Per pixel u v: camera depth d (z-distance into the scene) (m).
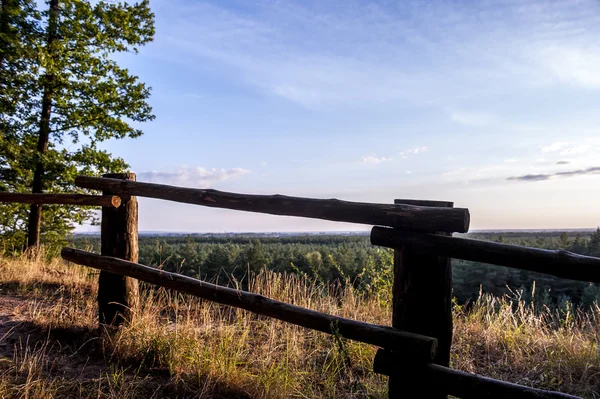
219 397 3.05
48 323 4.14
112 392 2.88
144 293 4.75
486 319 5.12
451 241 2.26
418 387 2.32
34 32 11.98
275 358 3.78
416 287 2.46
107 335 3.77
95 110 12.81
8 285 6.33
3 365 3.16
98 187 4.14
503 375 3.78
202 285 3.35
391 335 2.39
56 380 3.00
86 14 12.48
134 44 13.47
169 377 3.28
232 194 3.20
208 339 3.91
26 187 13.38
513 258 2.07
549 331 4.73
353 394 3.31
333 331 2.63
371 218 2.50
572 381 3.61
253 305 3.05
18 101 12.19
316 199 2.74
